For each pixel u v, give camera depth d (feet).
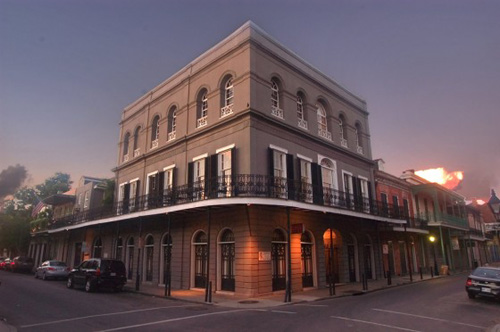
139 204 73.46
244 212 50.24
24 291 54.95
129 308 39.63
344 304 42.01
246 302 43.45
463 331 28.07
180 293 52.19
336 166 70.54
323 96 72.02
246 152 52.65
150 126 79.51
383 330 27.61
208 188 54.13
